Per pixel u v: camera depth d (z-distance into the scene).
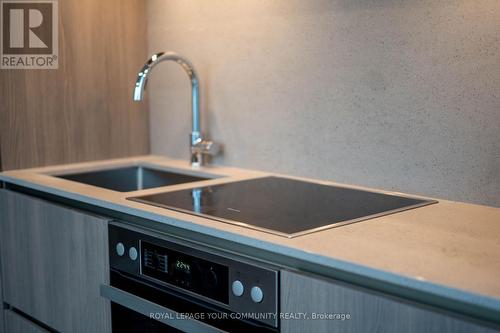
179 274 1.58
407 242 1.33
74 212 1.92
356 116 1.94
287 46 2.09
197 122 2.31
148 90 2.63
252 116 2.24
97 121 2.49
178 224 1.56
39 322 2.21
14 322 2.28
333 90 1.99
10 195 2.21
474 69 1.67
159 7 2.53
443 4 1.71
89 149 2.48
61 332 2.05
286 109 2.13
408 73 1.81
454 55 1.71
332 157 2.03
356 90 1.93
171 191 1.90
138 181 2.52
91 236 1.87
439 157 1.77
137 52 2.58
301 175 2.12
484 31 1.64
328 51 1.99
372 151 1.92
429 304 1.14
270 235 1.39
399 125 1.85
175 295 1.59
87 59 2.44
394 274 1.14
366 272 1.18
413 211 1.63
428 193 1.81
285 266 1.36
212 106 2.37
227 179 2.09
